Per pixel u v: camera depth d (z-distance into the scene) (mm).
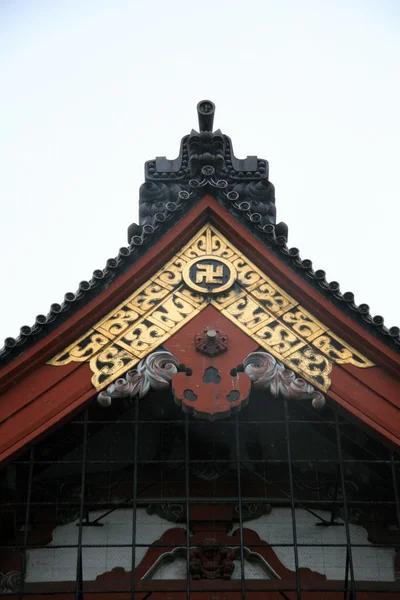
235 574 21516
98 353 20953
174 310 21500
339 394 20609
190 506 22125
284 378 20641
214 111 23641
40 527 21781
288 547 21797
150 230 21922
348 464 22359
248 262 22094
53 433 21328
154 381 20484
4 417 20156
